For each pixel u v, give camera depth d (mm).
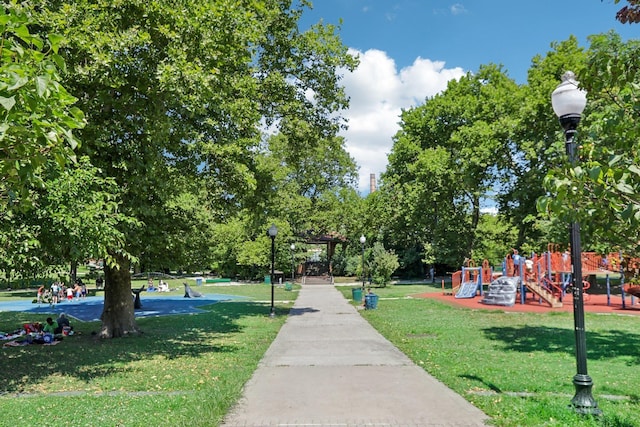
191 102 10594
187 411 5953
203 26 10453
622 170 3035
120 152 10688
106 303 13750
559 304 20609
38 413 5965
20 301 30406
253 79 15461
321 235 51969
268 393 7004
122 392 7125
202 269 18984
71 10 9047
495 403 6234
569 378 7777
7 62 2645
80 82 9750
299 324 16078
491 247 41781
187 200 16500
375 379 7867
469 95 36438
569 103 6082
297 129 18359
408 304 22578
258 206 17562
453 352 10250
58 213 7520
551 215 4082
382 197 43906
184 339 12984
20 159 3066
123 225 10484
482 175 33375
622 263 4840
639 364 9016
